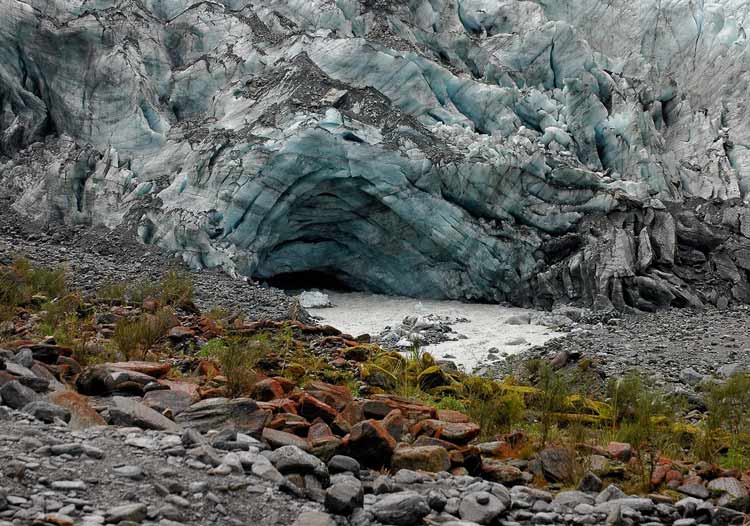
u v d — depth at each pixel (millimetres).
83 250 27844
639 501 7574
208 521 5895
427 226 29016
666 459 9562
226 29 33969
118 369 9688
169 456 6891
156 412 8016
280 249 30422
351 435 8008
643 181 31344
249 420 8078
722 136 34875
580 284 28016
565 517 7160
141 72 31828
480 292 29844
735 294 28781
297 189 28406
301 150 27578
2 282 15602
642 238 28797
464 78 32188
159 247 28078
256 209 28203
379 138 28391
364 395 12539
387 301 29781
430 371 13781
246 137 28562
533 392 13102
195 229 27438
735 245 29750
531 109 32969
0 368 8516
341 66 30891
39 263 23625
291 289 32344
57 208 29719
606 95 34344
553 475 8602
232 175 28141
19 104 32875
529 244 28953
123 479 6242
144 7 34406
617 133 33031
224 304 21828
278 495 6543
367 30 33875
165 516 5750
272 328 16562
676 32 38375
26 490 5781
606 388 14859
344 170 28062
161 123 31406
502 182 28891
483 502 6934
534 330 24219
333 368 13672
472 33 37938
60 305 14945
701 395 14930
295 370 12484
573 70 34688
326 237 30812
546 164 29609
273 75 31375
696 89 37375
